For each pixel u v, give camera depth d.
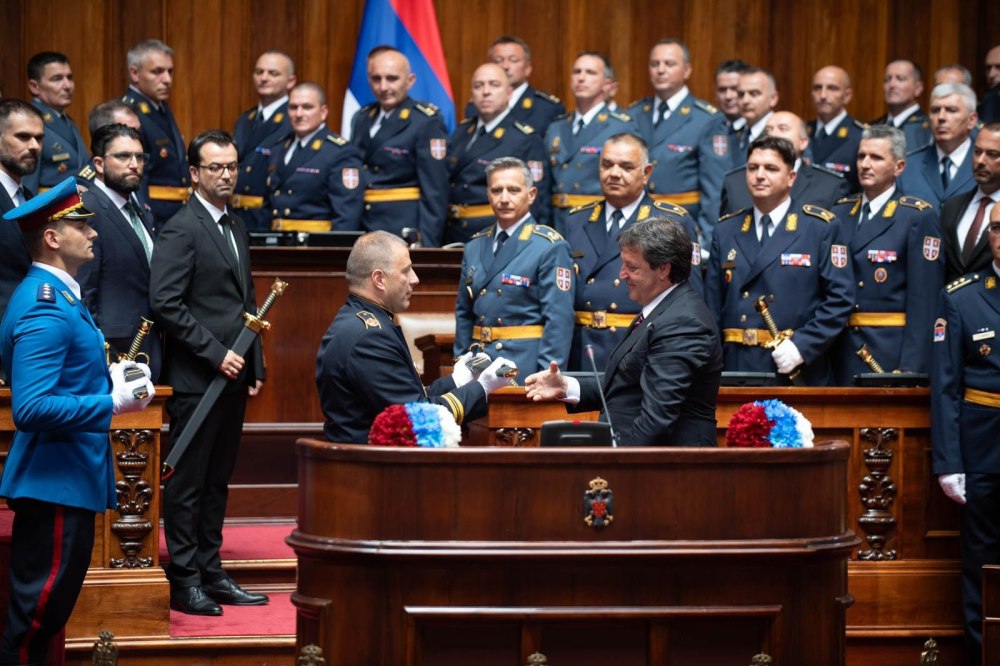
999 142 13.58
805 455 9.05
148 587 11.38
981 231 13.79
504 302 13.72
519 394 12.37
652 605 8.84
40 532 9.64
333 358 10.21
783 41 21.94
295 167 17.94
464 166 18.00
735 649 8.96
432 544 8.67
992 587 10.92
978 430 12.51
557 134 18.06
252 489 15.01
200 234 12.43
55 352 9.46
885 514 12.72
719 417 12.45
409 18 20.80
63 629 10.28
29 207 9.67
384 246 10.41
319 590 8.92
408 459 8.70
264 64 18.95
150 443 11.45
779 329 13.99
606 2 21.70
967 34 21.95
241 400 12.66
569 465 8.77
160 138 17.72
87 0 20.36
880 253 14.41
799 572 9.04
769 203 14.21
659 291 9.98
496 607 8.72
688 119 17.97
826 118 19.28
